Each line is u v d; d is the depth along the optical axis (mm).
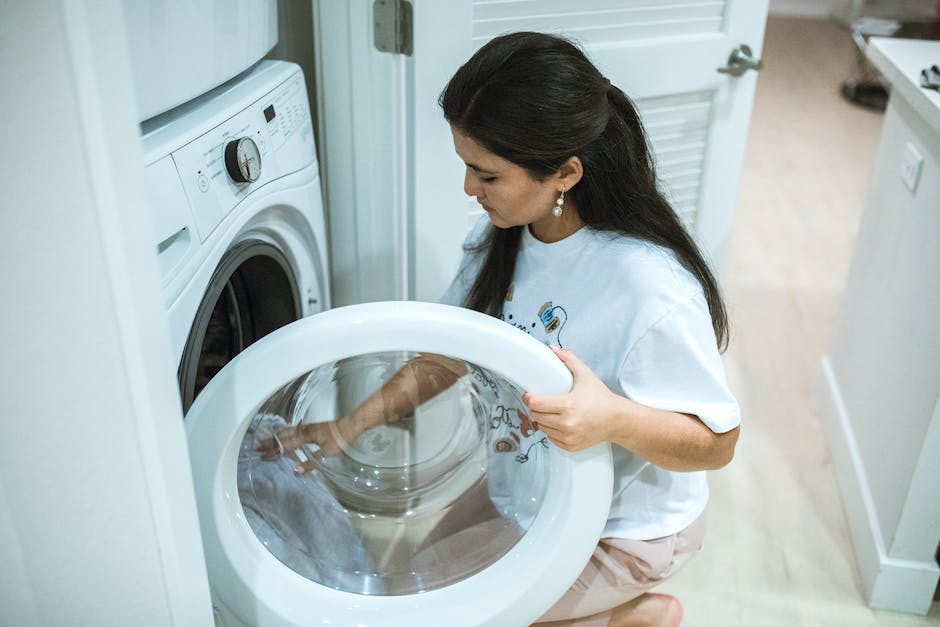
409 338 1077
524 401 1107
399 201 1660
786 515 2014
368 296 1758
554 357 1104
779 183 3955
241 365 1051
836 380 2299
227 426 1059
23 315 803
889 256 1981
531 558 1204
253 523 1200
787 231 3494
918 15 5195
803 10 7219
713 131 1999
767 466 2172
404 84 1555
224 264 1265
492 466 1326
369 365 1233
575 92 1049
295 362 1059
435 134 1602
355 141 1604
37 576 942
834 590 1817
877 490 1854
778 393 2479
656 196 1205
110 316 811
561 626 1443
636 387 1185
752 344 2709
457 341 1076
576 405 1084
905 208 1903
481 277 1336
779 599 1788
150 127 1144
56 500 900
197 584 984
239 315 1534
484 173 1116
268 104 1363
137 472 889
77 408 854
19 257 777
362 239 1704
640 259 1161
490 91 1042
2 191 752
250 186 1288
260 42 1413
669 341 1150
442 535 1318
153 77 1071
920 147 1832
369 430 1319
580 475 1151
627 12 1753
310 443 1294
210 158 1185
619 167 1157
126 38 738
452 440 1344
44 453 871
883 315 1970
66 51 709
